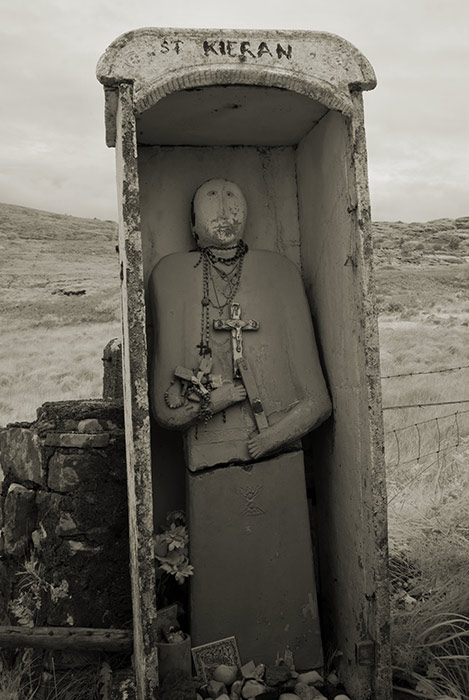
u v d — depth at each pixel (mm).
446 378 12148
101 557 3414
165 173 3674
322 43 2904
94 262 39438
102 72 2727
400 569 4312
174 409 3160
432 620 3475
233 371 3309
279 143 3732
